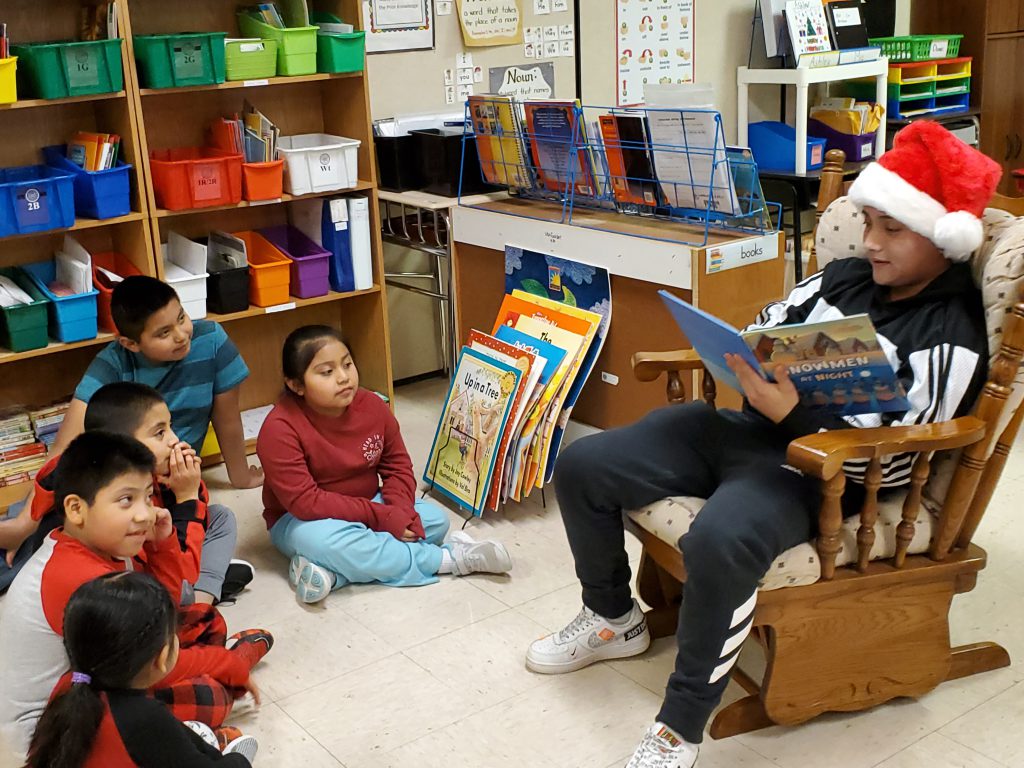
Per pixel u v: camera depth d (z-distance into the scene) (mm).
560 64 3986
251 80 3000
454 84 3742
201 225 3352
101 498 1673
